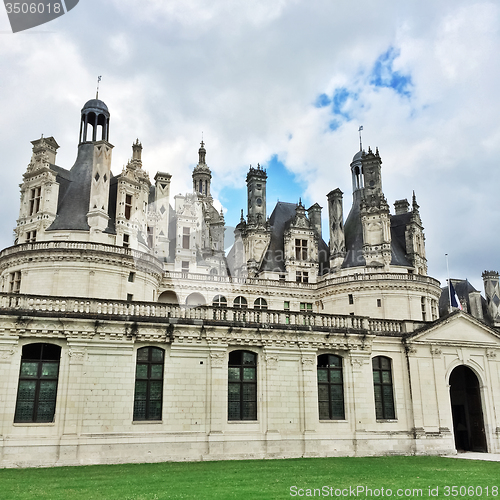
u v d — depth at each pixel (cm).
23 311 2503
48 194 3828
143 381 2733
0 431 2384
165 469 2262
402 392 3297
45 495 1568
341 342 3188
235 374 2952
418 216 5009
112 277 3641
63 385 2539
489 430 3419
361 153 5506
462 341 3512
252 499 1524
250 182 5219
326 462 2619
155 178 4591
